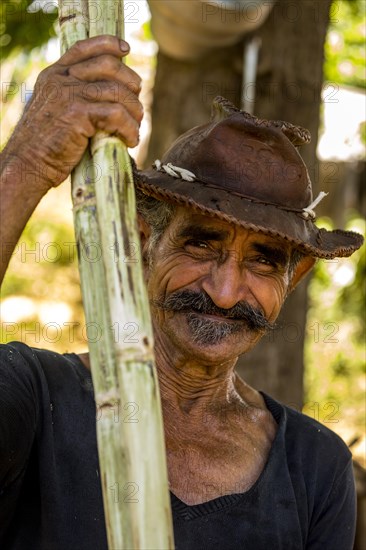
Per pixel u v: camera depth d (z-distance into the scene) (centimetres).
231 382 179
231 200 159
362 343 625
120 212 123
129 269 121
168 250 165
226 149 162
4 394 146
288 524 167
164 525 119
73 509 154
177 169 161
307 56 302
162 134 309
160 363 172
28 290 707
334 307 577
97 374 125
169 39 293
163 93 309
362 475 287
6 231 125
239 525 162
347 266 597
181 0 271
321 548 176
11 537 154
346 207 485
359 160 489
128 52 127
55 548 151
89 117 124
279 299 170
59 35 131
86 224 126
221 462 169
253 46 297
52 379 161
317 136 306
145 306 122
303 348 311
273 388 303
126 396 120
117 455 123
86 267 126
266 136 161
